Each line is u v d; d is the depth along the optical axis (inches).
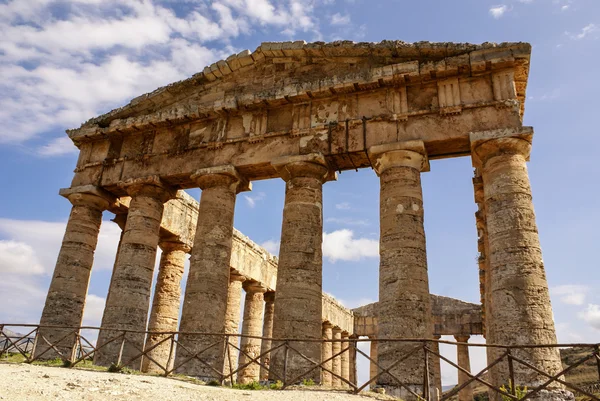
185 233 1035.3
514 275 569.9
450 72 693.3
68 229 836.6
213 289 703.1
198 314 682.8
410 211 651.5
